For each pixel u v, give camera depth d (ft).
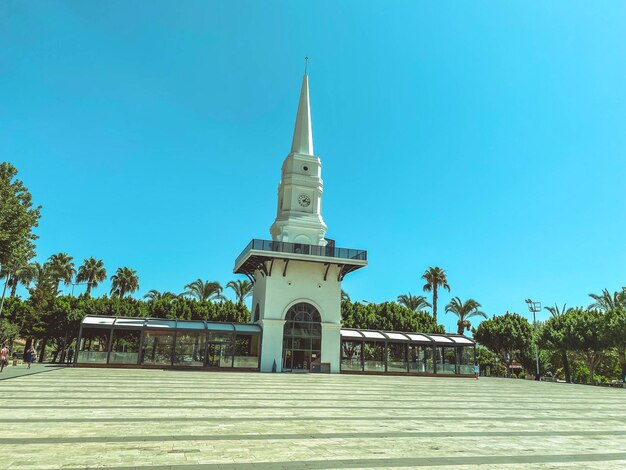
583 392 96.53
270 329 126.82
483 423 43.39
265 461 25.18
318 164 150.82
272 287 130.62
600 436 37.42
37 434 31.09
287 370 125.70
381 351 165.68
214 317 173.37
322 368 127.03
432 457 27.53
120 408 44.80
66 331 163.63
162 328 119.34
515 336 176.55
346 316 176.86
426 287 222.48
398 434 35.35
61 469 22.29
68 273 241.96
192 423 37.27
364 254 136.67
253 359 123.85
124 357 114.83
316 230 142.82
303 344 129.80
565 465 26.45
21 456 24.81
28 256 103.04
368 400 61.00
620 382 163.22
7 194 97.40
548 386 116.26
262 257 130.11
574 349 156.97
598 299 175.22
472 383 114.11
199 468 23.30
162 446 28.09
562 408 60.39
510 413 52.49
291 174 146.72
